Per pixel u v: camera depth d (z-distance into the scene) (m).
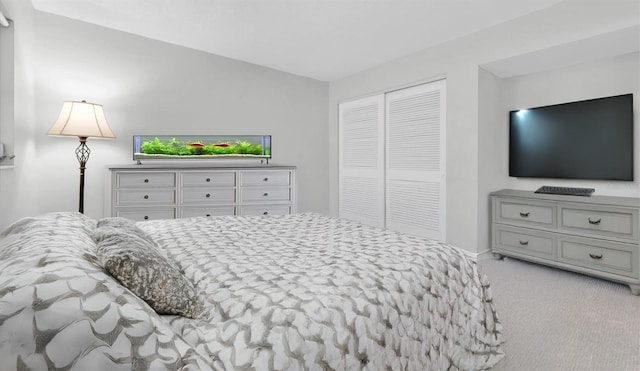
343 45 4.21
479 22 3.46
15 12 3.25
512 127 4.02
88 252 1.16
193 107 4.79
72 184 4.27
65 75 4.20
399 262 1.52
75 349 0.79
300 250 1.72
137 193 4.00
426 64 4.14
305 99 5.43
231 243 1.88
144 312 0.91
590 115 3.42
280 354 0.99
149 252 1.20
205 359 0.94
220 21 3.89
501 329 1.84
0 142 3.16
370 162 5.02
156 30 4.29
